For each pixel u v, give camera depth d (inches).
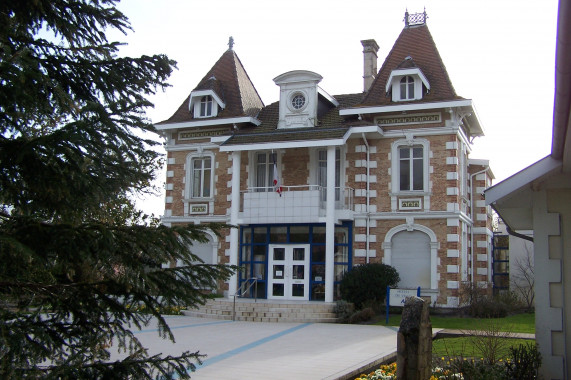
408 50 1072.2
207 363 477.4
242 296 1047.0
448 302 931.3
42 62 216.2
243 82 1201.4
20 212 204.8
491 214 1249.4
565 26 209.8
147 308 213.3
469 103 936.9
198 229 216.7
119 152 204.7
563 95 266.7
